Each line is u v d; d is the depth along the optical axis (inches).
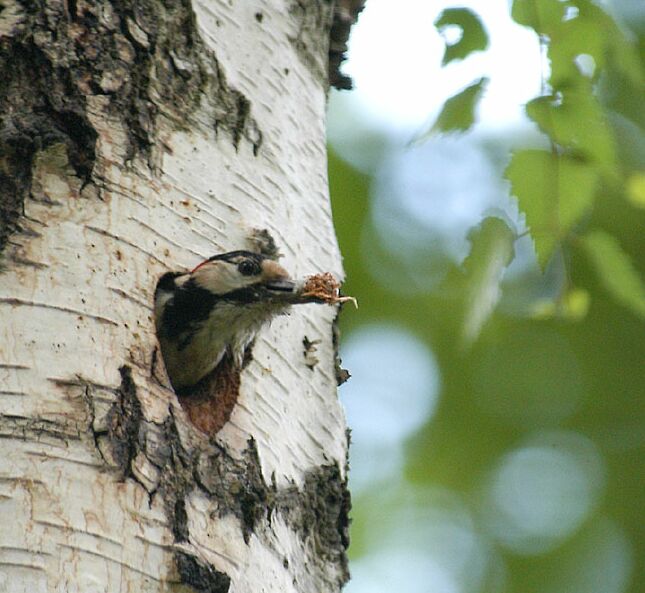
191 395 400.2
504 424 692.7
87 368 327.6
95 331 334.6
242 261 389.7
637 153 601.0
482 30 432.8
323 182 442.0
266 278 394.9
